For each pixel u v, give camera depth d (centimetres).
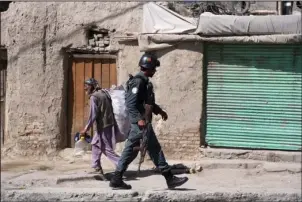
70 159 1014
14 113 1048
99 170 823
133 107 701
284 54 947
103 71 1034
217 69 972
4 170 914
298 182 823
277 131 959
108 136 810
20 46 1041
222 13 1007
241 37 933
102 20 1013
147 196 703
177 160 966
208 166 921
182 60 965
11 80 1048
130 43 1002
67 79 1046
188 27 948
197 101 965
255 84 961
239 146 973
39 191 725
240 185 794
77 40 1024
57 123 1033
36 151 1037
